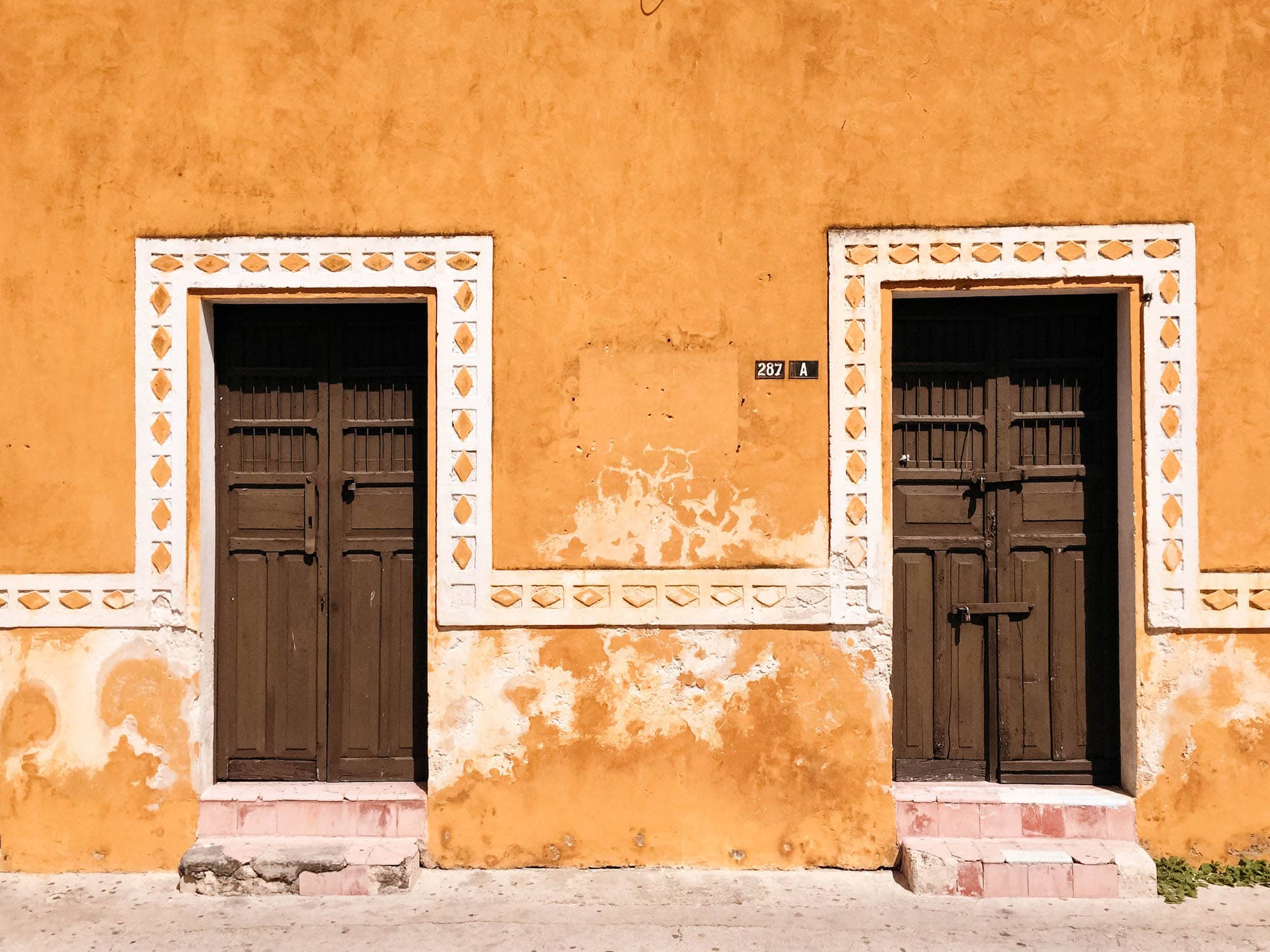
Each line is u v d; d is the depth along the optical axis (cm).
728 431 440
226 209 444
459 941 377
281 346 464
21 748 443
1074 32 434
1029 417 455
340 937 380
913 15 437
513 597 439
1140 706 432
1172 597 430
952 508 458
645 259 441
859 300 438
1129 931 381
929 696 458
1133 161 434
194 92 445
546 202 442
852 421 438
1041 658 455
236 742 461
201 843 434
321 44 443
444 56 442
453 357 442
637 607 439
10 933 385
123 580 441
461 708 440
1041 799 434
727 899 410
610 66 441
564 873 433
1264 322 432
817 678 437
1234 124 432
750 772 437
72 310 444
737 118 441
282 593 463
